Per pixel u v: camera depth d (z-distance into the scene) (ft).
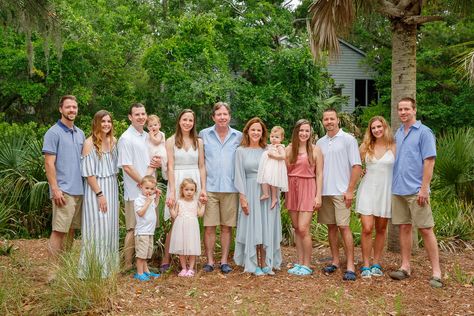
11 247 24.27
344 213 21.13
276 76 58.29
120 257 21.42
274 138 21.09
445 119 72.28
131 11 88.38
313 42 26.20
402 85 25.35
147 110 66.13
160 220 23.21
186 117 21.22
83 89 66.33
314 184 21.45
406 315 17.24
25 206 31.60
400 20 25.21
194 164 21.58
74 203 19.83
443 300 18.69
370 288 19.86
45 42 38.42
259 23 63.62
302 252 22.20
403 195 20.48
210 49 56.39
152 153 21.06
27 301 17.54
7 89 64.64
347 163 21.21
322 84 61.16
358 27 79.77
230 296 18.89
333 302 18.35
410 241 21.30
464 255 25.91
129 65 75.97
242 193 21.38
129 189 20.65
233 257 24.17
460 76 70.03
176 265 22.38
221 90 54.80
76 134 20.01
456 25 73.00
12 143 32.99
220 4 85.71
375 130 20.86
